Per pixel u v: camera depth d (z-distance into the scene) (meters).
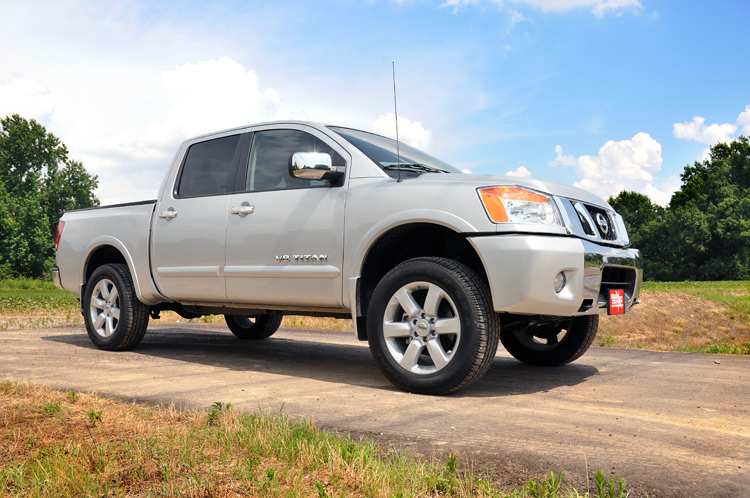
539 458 2.45
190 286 5.09
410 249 4.34
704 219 69.56
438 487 2.11
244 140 4.99
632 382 4.27
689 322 11.27
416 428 2.92
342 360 5.41
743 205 67.94
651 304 14.70
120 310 5.60
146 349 5.96
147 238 5.40
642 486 2.14
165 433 2.67
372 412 3.26
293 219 4.38
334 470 2.22
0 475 2.15
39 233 74.06
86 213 6.21
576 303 3.66
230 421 2.85
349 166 4.27
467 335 3.61
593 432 2.86
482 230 3.59
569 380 4.34
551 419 3.12
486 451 2.54
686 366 5.02
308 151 4.56
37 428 2.81
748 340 8.75
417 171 4.37
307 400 3.57
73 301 16.42
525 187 3.73
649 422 3.06
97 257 6.10
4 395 3.48
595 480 2.12
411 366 3.82
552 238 3.60
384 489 2.04
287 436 2.56
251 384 4.09
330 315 4.66
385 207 3.93
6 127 80.25
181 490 2.07
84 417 3.03
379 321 3.95
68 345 6.18
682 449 2.58
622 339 8.95
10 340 6.65
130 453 2.41
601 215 4.18
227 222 4.78
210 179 5.11
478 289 3.63
